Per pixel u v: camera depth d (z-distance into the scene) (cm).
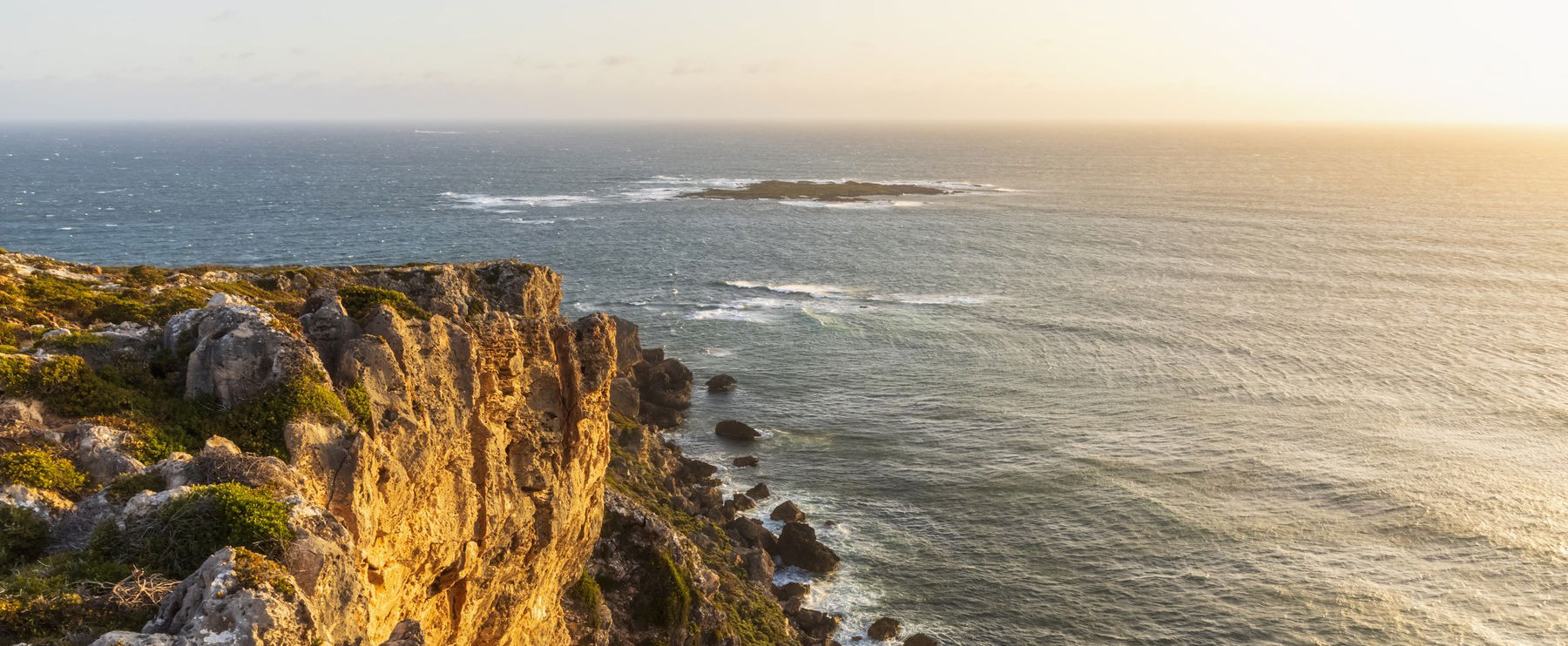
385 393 2909
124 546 1884
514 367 3803
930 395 10700
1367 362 11875
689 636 5566
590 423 4375
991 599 6688
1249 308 14850
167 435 2420
